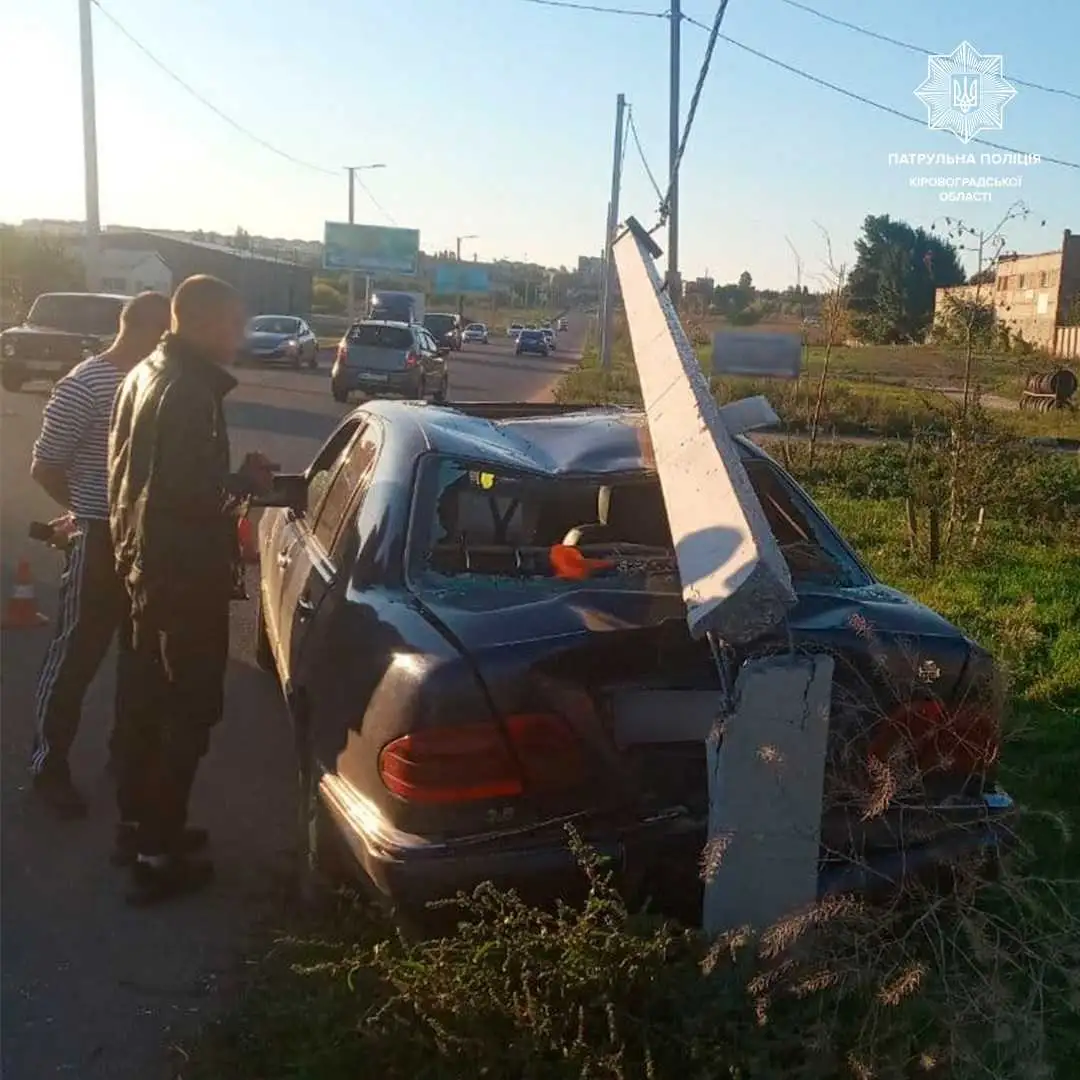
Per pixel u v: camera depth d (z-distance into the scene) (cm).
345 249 7075
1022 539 1066
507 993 304
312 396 2589
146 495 383
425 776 313
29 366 2128
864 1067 277
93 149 2731
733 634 277
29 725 559
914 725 331
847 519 1118
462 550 388
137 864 407
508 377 4106
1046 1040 299
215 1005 346
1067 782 500
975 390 1082
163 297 481
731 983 298
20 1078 313
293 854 433
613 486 411
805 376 2298
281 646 487
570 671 319
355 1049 304
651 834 321
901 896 316
